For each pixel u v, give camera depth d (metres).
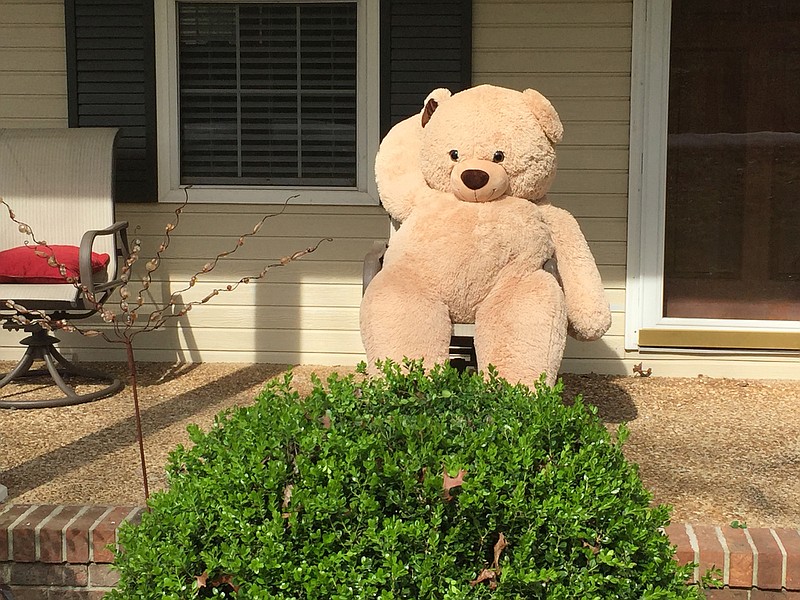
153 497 2.36
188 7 5.87
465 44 5.65
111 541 3.18
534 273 3.98
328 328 6.00
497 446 2.21
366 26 5.75
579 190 5.77
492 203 4.05
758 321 5.84
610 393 5.43
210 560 2.11
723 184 5.79
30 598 3.23
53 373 5.18
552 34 5.69
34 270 5.11
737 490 3.79
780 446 4.41
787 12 5.66
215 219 5.95
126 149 5.87
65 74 5.91
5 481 3.84
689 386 5.60
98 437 4.47
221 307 6.02
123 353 6.06
